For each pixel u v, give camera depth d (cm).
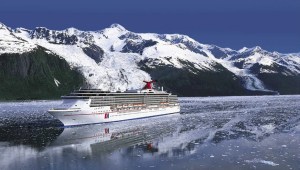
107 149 9162
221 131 12325
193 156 8125
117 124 15162
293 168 6956
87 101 14712
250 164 7306
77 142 10325
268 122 15075
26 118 17812
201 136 11200
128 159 7925
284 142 9894
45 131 12800
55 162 7681
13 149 9231
